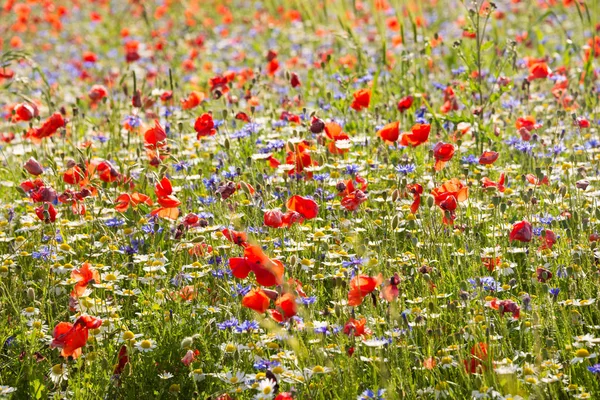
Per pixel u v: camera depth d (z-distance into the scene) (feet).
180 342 17.88
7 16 71.46
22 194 24.70
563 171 24.95
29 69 50.16
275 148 25.49
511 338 17.80
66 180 22.80
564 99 31.19
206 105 35.76
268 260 15.35
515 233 18.07
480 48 30.40
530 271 20.01
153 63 47.52
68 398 16.78
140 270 21.29
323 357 16.10
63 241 21.18
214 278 19.47
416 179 25.09
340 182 20.62
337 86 36.55
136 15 70.90
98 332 17.49
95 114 38.58
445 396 15.69
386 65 37.01
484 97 33.53
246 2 75.10
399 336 16.93
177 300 19.15
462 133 28.45
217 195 21.97
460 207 21.97
